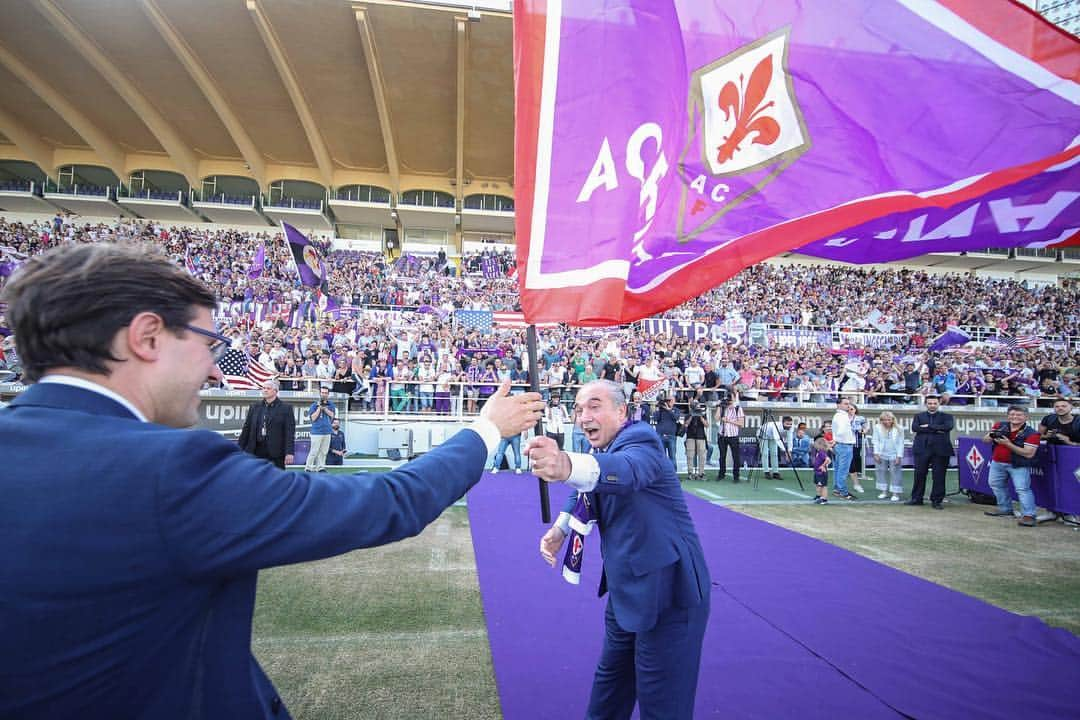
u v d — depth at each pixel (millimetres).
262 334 15422
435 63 25094
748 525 7109
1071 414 8023
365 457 11820
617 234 1886
